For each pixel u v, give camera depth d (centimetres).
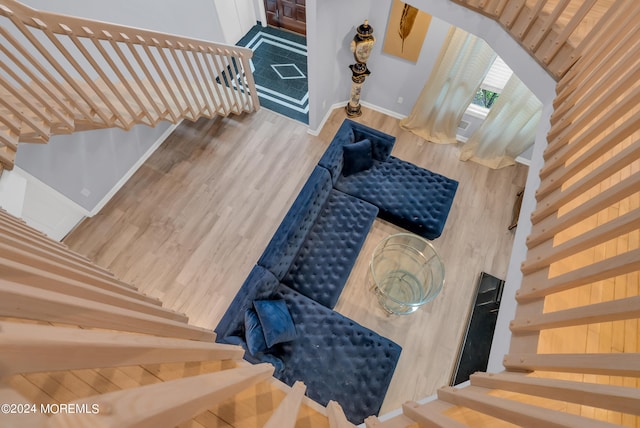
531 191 188
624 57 134
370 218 398
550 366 111
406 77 488
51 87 284
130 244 412
